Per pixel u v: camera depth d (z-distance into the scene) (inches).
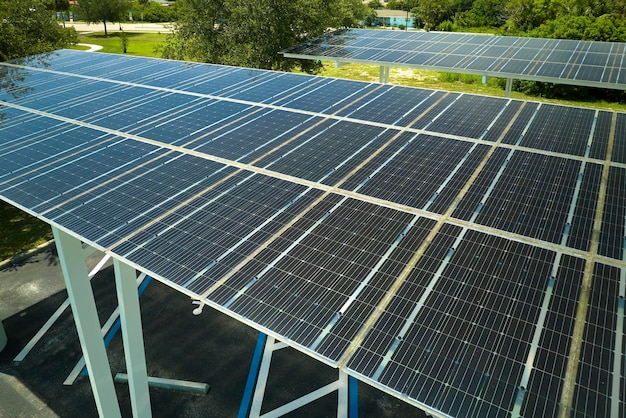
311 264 345.1
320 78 796.6
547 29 1936.5
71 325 660.7
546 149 494.6
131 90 772.6
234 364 601.3
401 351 275.0
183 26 1338.6
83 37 3120.1
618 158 470.9
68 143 566.9
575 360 263.0
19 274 770.8
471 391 250.7
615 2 2133.4
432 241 360.8
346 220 390.9
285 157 502.9
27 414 533.3
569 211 387.9
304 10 1290.6
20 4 1124.5
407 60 960.3
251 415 531.8
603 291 305.9
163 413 535.8
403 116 604.7
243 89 752.3
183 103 693.3
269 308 310.7
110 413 481.4
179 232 388.8
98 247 377.1
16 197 455.8
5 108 707.4
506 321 289.1
